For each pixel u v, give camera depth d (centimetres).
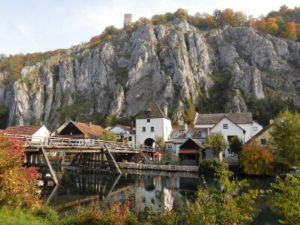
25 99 13625
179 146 5641
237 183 936
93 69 13988
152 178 3753
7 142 1341
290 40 12700
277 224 1641
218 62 12938
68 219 1231
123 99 11638
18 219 1127
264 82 10956
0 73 16662
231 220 866
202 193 963
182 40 13038
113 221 1098
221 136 4834
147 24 14162
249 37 13112
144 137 6975
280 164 3747
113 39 15825
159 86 11281
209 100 10856
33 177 1565
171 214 1068
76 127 6569
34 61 17125
